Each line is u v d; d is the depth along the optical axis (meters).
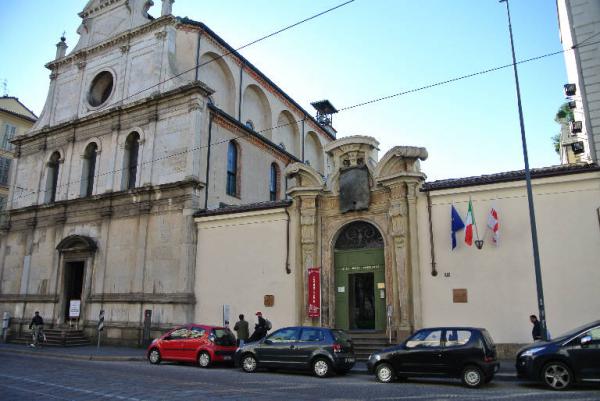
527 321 16.64
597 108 18.92
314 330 15.62
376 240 21.00
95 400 9.91
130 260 26.25
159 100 27.67
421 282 18.67
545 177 17.20
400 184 19.70
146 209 26.28
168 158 26.47
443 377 12.97
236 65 32.69
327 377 14.77
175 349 18.31
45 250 30.62
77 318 27.45
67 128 32.03
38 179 33.00
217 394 10.80
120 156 28.72
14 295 31.05
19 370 15.45
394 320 19.14
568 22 21.05
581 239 16.39
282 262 21.86
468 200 18.50
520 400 10.24
